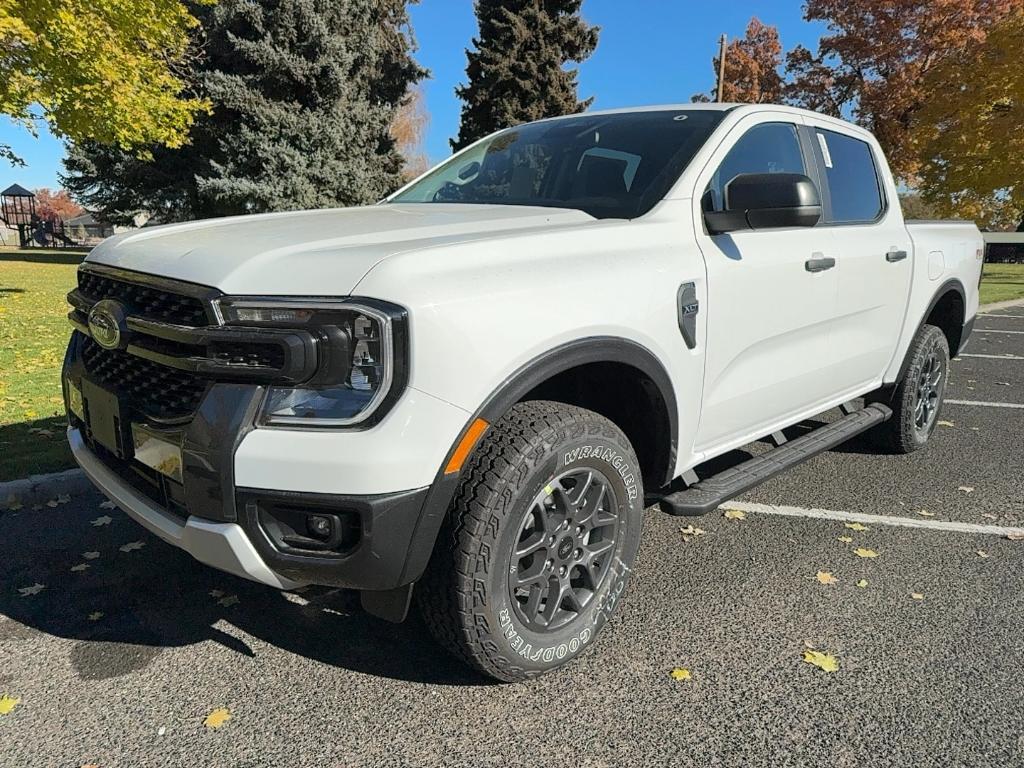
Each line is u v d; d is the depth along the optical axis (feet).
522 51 92.48
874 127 106.32
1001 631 9.34
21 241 144.25
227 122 67.26
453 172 12.78
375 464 6.34
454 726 7.50
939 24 97.71
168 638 9.06
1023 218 98.32
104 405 8.04
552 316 7.39
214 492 6.61
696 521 12.79
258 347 6.54
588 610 8.45
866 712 7.76
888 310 13.80
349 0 68.80
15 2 28.55
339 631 9.25
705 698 7.97
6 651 8.73
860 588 10.43
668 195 9.56
